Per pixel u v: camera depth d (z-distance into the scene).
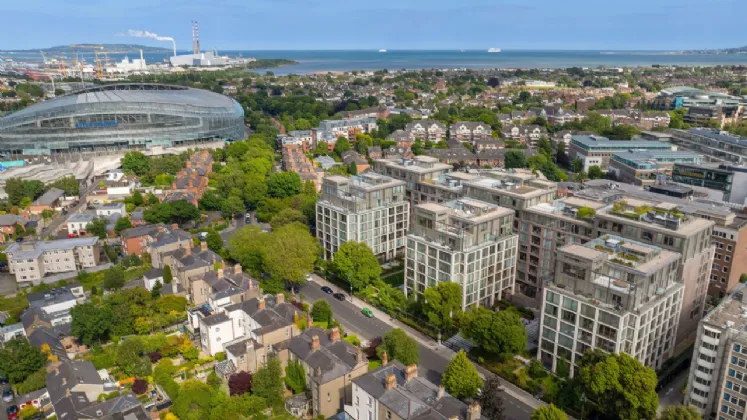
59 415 127.56
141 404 131.88
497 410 131.75
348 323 191.88
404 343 155.38
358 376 141.62
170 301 187.50
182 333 183.25
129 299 181.75
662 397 151.88
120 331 175.75
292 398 145.25
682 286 158.88
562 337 155.00
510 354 161.12
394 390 125.12
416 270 199.38
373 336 182.62
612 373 132.12
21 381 151.00
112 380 156.00
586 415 142.00
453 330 185.38
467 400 140.75
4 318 188.62
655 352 156.38
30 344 158.25
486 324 161.75
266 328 158.00
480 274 191.50
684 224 176.00
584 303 147.00
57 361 150.88
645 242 174.88
